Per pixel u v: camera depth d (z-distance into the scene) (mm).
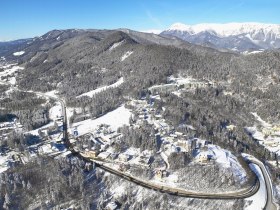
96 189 186375
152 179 189500
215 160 199375
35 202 175250
